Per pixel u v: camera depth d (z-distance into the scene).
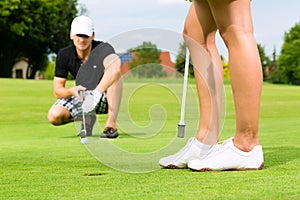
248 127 2.68
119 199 1.95
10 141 5.16
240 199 1.89
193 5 2.90
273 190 2.05
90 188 2.21
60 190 2.18
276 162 2.97
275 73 63.97
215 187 2.15
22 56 49.47
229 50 2.67
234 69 2.66
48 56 51.75
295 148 3.88
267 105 14.03
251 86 2.65
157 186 2.21
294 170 2.65
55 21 48.53
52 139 5.39
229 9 2.62
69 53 5.39
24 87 21.97
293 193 1.99
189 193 2.02
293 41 64.06
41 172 2.74
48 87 22.23
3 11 44.41
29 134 6.30
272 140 4.76
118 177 2.51
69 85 14.59
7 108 11.92
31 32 46.81
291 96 18.33
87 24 5.12
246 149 2.69
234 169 2.71
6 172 2.75
